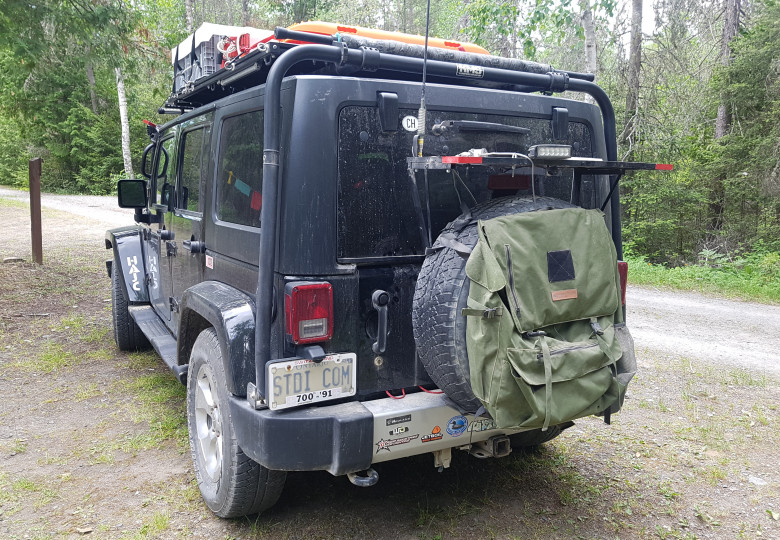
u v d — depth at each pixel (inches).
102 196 1241.4
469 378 96.8
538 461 154.4
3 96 585.6
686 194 645.9
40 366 216.8
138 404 183.5
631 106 645.3
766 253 583.5
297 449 100.0
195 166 156.0
